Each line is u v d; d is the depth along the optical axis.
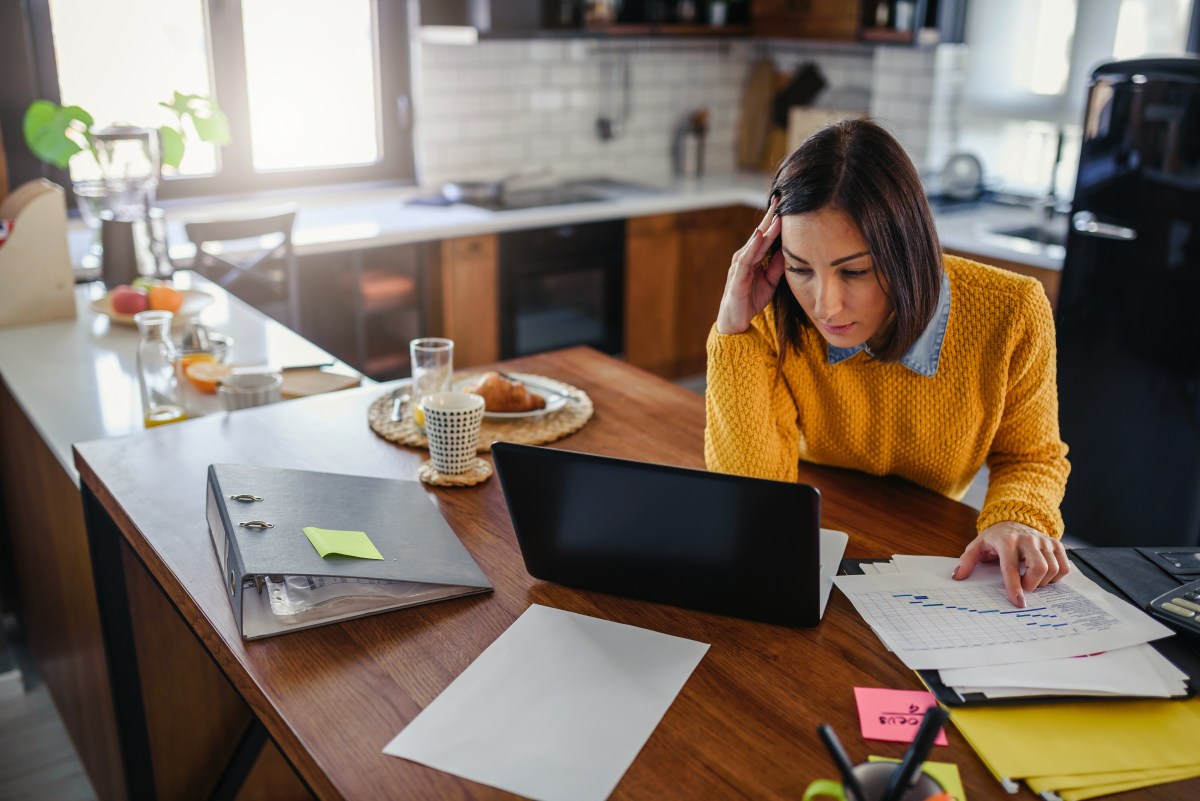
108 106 3.91
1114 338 3.20
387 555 1.33
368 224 4.07
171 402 2.13
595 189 4.92
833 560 1.40
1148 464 3.23
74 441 2.03
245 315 2.90
